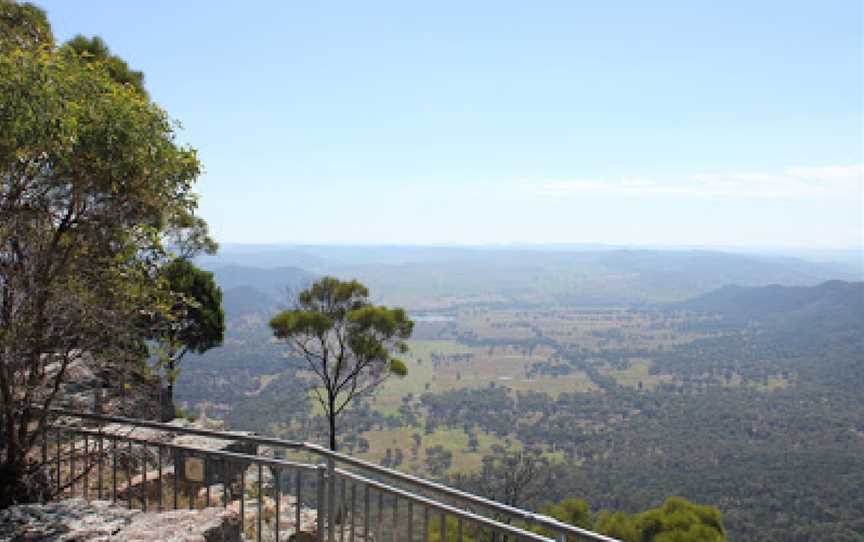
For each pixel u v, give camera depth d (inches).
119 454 240.5
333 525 188.1
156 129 209.9
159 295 254.1
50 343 220.1
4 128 165.0
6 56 174.7
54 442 276.2
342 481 185.3
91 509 199.6
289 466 195.9
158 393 291.6
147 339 256.8
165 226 246.2
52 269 214.4
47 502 219.1
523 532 143.9
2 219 191.0
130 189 212.5
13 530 178.5
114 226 215.5
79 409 282.0
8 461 213.0
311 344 609.0
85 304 216.5
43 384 226.4
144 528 181.8
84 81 193.2
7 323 203.0
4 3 237.6
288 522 286.4
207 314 660.1
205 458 210.4
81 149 190.2
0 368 199.6
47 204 204.4
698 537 477.7
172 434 327.6
